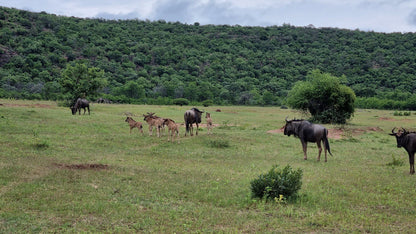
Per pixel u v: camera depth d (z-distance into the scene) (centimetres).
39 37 14312
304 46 18825
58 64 12225
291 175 886
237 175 1138
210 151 1661
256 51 18150
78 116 3084
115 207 755
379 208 815
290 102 4194
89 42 15762
